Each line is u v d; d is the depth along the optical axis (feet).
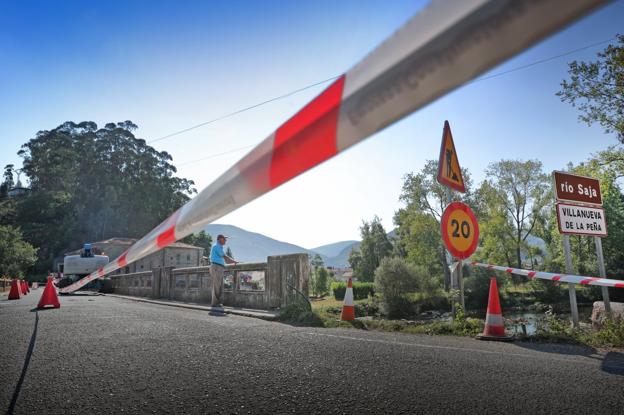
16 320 20.61
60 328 17.58
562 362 11.56
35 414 7.59
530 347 14.56
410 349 13.32
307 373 10.19
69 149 394.73
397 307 50.70
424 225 122.72
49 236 317.83
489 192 129.18
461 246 21.07
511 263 131.54
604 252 91.76
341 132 1.94
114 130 402.72
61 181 385.91
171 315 24.11
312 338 15.53
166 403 8.11
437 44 1.40
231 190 3.03
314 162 2.24
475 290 66.23
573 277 20.17
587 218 22.20
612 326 16.47
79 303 35.65
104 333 16.20
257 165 2.69
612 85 42.34
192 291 43.16
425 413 7.56
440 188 125.59
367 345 13.98
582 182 22.41
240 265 34.83
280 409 7.78
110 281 79.87
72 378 9.76
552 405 7.96
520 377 9.87
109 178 378.32
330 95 2.07
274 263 30.42
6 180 453.58
